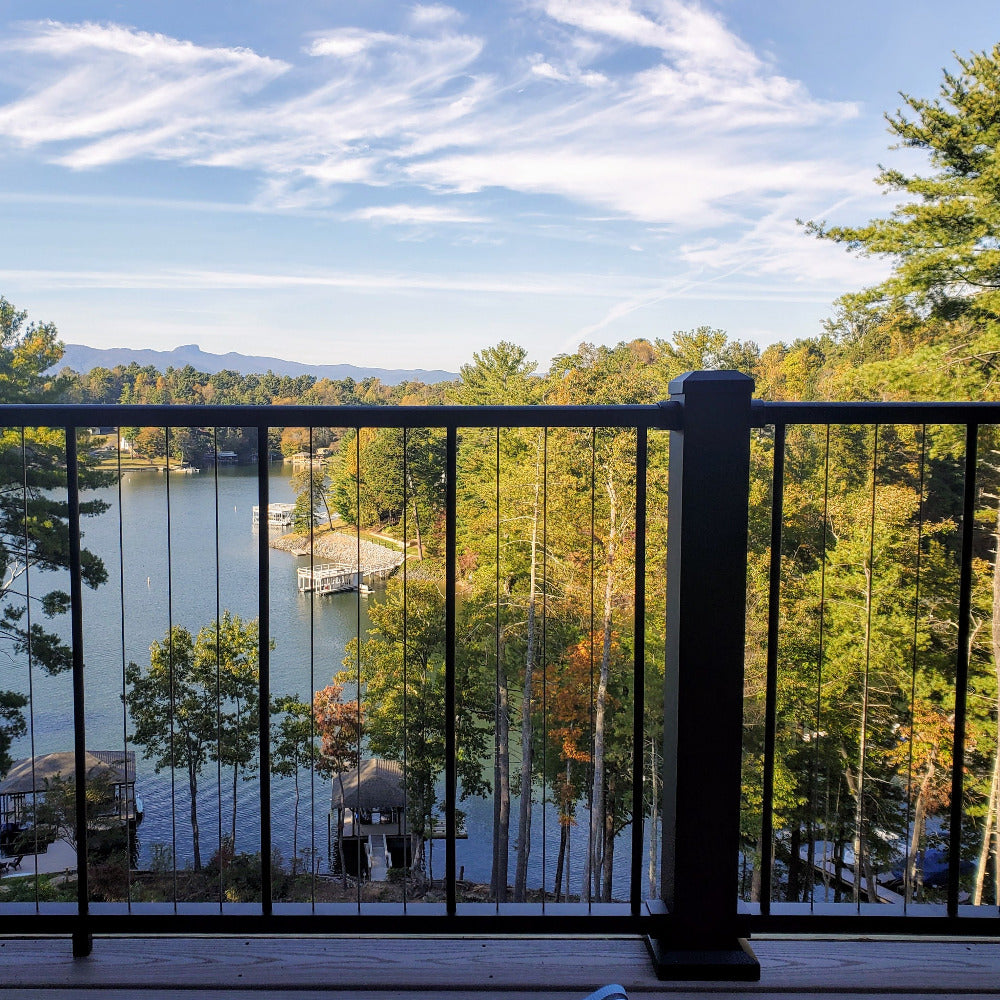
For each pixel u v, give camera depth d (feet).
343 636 57.11
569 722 36.27
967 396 37.29
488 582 38.09
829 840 36.47
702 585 4.44
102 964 4.67
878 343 48.11
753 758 37.42
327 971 4.61
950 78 40.57
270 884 4.74
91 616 54.54
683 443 4.42
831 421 4.42
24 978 4.54
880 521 35.76
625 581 35.73
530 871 33.53
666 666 4.72
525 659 37.09
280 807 36.78
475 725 37.58
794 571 37.70
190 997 4.41
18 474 44.32
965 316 40.04
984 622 34.68
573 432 37.17
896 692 35.60
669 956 4.56
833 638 37.01
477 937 4.92
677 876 4.57
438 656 36.83
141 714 37.88
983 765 33.73
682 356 75.00
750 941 4.96
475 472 43.04
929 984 4.55
